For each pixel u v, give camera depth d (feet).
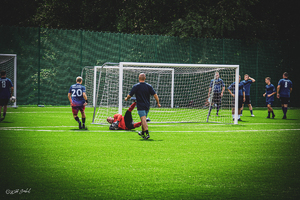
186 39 217.36
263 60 228.63
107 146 65.41
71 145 66.03
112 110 172.04
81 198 35.24
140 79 76.89
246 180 42.63
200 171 46.70
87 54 202.80
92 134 82.43
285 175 45.14
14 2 236.43
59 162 51.08
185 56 217.97
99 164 50.06
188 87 207.31
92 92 204.64
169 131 91.50
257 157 56.70
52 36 195.31
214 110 164.96
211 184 40.75
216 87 147.33
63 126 99.19
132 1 233.76
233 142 72.59
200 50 219.82
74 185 39.65
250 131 92.58
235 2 224.33
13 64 183.93
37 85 193.06
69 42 199.00
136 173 45.24
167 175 44.45
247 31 229.04
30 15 244.63
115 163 50.80
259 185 40.52
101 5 236.63
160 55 214.28
